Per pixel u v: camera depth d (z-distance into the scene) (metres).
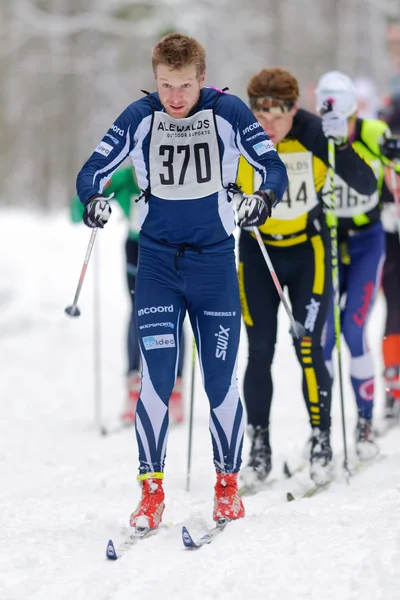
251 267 13.07
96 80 81.88
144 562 8.85
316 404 12.92
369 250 14.92
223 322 10.14
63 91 78.81
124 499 12.38
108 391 22.97
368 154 14.09
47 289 37.94
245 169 12.89
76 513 11.61
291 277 13.05
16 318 33.62
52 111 81.56
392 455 14.59
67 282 39.22
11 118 83.81
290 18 94.81
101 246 45.62
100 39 78.25
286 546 9.03
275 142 12.85
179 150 9.88
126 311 34.69
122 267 41.94
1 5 77.44
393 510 10.01
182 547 9.28
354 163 13.73
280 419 18.80
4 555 9.41
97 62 78.94
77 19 75.69
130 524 9.90
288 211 12.72
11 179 87.62
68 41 76.75
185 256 10.03
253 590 8.03
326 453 12.77
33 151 89.62
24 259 41.94
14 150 87.19
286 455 15.02
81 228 49.59
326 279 12.91
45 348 28.86
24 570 8.93
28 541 9.92
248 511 11.38
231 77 84.56
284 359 25.64
